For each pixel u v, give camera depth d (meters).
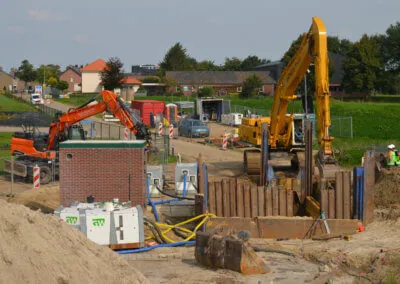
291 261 15.91
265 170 24.16
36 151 29.73
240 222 19.11
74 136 30.20
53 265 11.16
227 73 106.94
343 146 38.66
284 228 18.94
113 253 12.92
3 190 25.89
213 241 15.27
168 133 50.97
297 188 23.81
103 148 19.98
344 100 84.62
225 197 20.23
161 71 125.50
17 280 10.46
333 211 19.44
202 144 43.66
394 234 18.16
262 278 14.29
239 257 14.64
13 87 143.12
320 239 18.39
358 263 15.65
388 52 91.69
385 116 57.97
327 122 20.44
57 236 12.17
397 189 22.17
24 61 138.25
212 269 15.23
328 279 14.22
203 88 94.81
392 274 14.50
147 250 17.05
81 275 11.37
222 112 61.94
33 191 24.81
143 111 56.91
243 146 41.38
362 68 85.06
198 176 22.62
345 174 19.39
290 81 25.58
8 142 43.50
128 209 17.25
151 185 24.02
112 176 20.08
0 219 11.55
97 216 16.72
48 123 58.12
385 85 89.31
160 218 20.95
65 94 112.81
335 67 93.12
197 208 20.30
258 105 73.75
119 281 11.86
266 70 110.44
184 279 14.27
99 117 63.97
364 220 19.45
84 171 20.03
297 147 28.73
